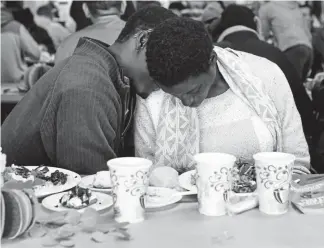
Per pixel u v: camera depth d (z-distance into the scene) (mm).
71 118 1452
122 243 979
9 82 3141
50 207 1150
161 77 1272
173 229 1047
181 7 3227
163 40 1259
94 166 1471
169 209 1165
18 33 3082
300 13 3342
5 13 3072
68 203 1149
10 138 1674
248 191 1250
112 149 1543
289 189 1137
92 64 1537
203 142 1644
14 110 1717
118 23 2838
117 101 1548
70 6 2994
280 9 3305
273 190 1110
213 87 1642
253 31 2725
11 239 1004
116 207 1078
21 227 979
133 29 1610
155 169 1347
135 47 1592
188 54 1240
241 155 1636
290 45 3361
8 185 1186
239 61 1671
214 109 1645
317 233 1021
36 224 1055
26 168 1415
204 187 1112
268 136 1629
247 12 2812
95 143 1460
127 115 1663
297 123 1683
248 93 1627
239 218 1105
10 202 980
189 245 968
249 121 1632
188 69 1244
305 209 1138
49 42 3111
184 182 1320
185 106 1482
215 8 3225
